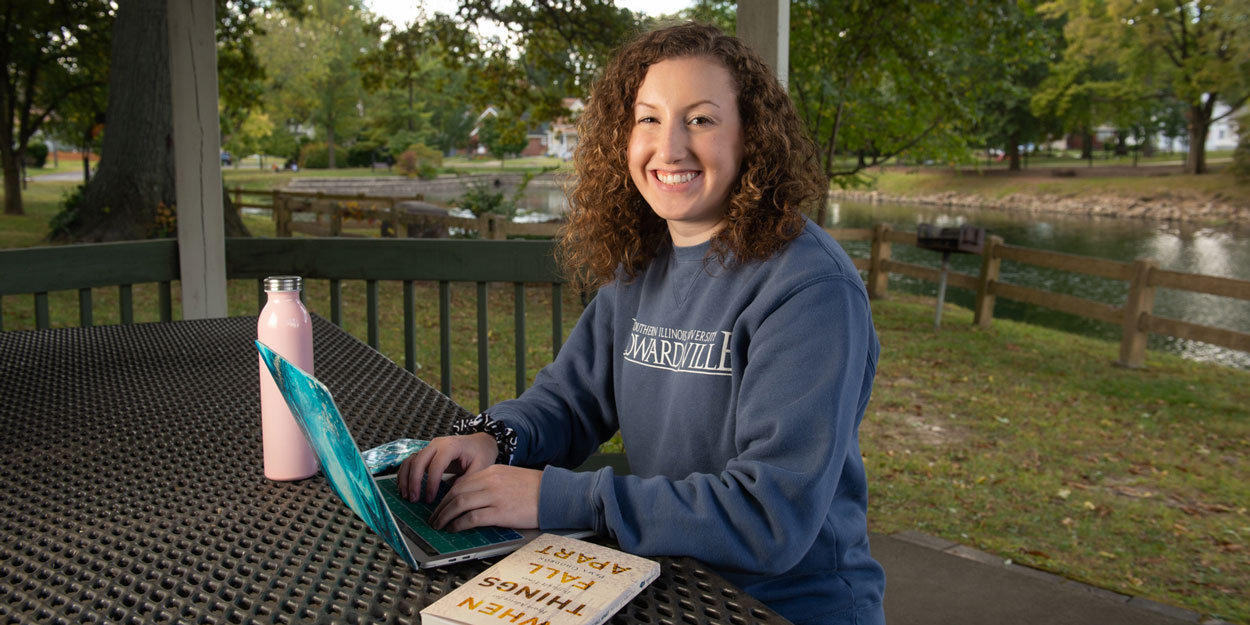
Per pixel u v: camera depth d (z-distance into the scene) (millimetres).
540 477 1100
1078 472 4766
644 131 1291
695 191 1267
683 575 971
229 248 3260
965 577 3168
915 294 13281
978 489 4410
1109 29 34781
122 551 1003
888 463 4809
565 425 1502
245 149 59000
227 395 1654
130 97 13172
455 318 8711
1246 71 31203
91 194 13430
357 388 1719
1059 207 36031
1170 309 12922
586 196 1478
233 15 17625
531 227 10664
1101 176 39594
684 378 1281
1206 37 31922
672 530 1025
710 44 1273
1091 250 21453
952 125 11258
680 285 1339
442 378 3111
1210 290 6945
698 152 1249
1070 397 6469
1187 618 2883
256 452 1352
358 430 1465
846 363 1104
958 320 9523
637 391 1372
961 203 39969
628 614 876
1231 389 6781
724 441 1239
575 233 1549
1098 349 8305
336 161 66188
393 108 62062
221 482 1228
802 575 1222
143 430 1450
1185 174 37062
